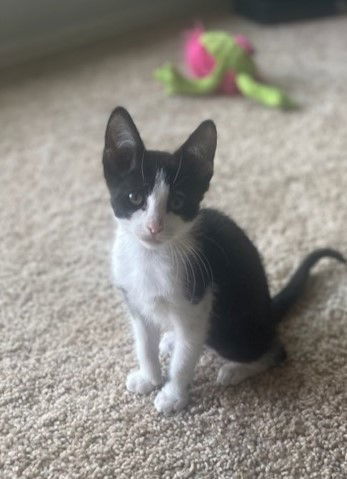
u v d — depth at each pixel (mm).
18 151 836
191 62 1004
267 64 1062
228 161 811
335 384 517
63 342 559
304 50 1107
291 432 479
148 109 936
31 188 763
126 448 468
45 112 929
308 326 575
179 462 458
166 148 836
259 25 1214
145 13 1233
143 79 1023
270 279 620
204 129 432
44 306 596
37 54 1098
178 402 496
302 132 872
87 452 464
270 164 804
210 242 472
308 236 676
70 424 485
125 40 1160
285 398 506
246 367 524
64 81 1016
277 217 708
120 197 435
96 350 552
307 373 529
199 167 443
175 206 430
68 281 625
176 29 1206
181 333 476
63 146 850
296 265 638
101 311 591
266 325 514
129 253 460
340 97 959
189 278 452
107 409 498
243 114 922
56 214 719
